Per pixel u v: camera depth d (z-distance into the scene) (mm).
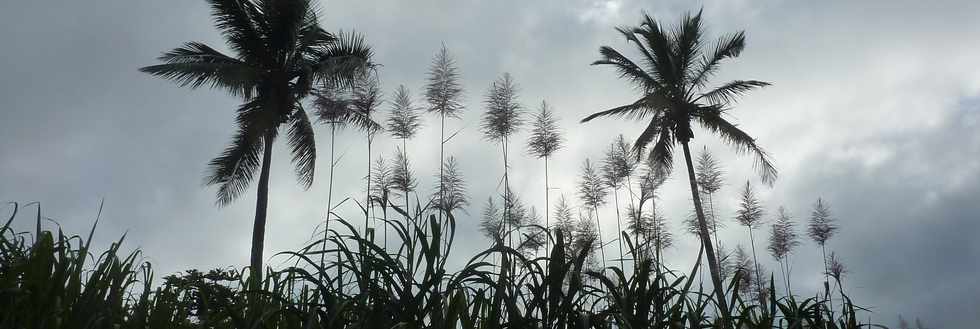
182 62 18781
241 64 18641
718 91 22922
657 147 22344
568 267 2184
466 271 2152
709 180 18078
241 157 18969
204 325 2016
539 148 14328
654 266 2422
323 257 2240
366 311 2047
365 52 18375
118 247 2117
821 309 2488
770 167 22125
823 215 18406
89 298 1964
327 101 14156
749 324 2305
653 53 23359
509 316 2129
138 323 1979
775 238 18109
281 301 2119
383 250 2186
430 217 2191
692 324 2193
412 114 13766
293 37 18500
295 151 19453
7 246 2207
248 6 18766
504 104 13172
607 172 13227
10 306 1896
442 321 2066
